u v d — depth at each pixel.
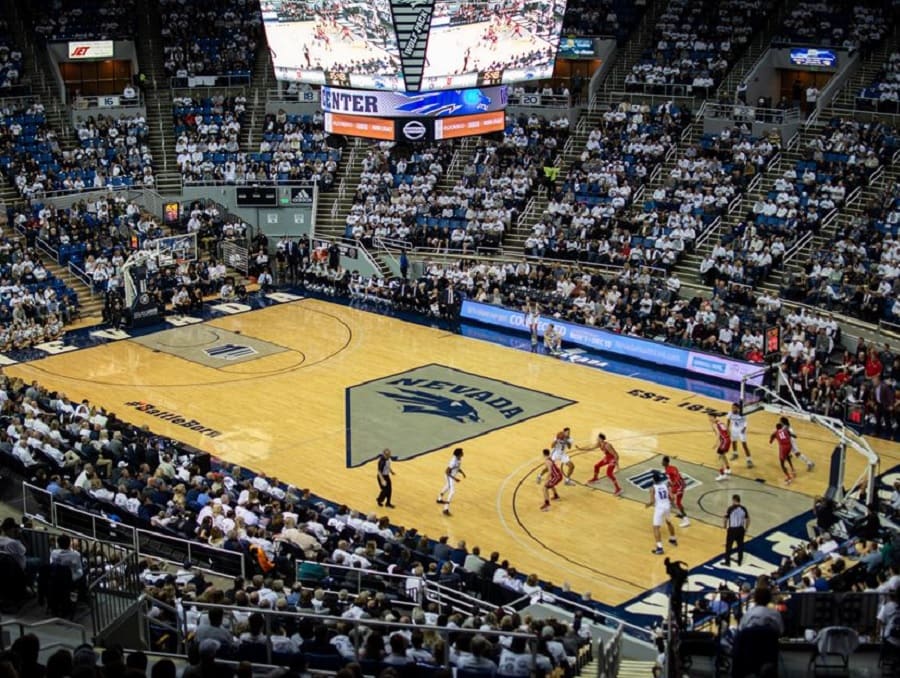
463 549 25.91
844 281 42.75
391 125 38.00
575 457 34.22
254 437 35.81
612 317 44.34
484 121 39.06
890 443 35.34
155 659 17.00
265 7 39.69
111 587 19.38
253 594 19.53
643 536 29.42
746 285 44.62
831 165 49.00
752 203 49.38
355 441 35.47
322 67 38.94
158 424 36.78
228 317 48.28
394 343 44.81
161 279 49.31
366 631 18.34
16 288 46.22
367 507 31.11
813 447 34.84
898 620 15.19
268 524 26.42
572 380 40.72
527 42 38.41
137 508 26.86
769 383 38.16
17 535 20.84
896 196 46.22
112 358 43.31
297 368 42.03
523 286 47.78
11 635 17.70
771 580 23.56
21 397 34.06
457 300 47.44
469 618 19.16
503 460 34.06
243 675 13.10
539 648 17.95
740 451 34.53
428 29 36.09
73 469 29.38
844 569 23.28
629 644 23.09
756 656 14.80
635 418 37.22
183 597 20.28
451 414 37.59
